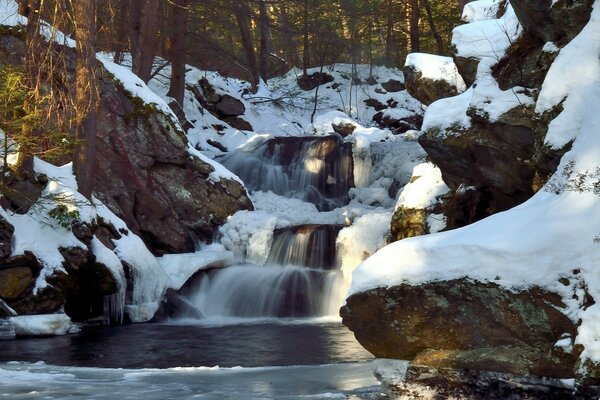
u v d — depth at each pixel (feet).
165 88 95.09
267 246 62.08
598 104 28.07
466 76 41.55
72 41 60.49
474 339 24.82
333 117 88.02
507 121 35.04
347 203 74.13
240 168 78.95
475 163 38.19
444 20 110.11
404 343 26.32
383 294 26.27
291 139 78.95
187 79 95.61
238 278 59.11
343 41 117.19
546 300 23.12
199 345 43.29
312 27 113.60
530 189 36.40
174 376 32.58
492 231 25.43
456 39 42.32
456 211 42.55
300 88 115.03
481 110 36.27
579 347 21.88
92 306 53.06
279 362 37.19
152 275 55.72
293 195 76.33
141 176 61.41
